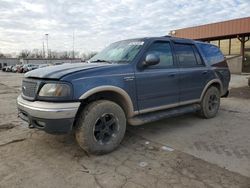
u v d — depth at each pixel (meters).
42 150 3.99
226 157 3.75
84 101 3.75
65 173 3.26
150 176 3.18
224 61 6.44
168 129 5.15
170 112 4.89
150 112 4.57
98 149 3.76
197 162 3.58
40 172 3.28
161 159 3.69
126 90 4.03
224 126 5.36
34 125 3.60
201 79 5.54
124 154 3.88
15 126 5.30
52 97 3.44
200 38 24.28
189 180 3.08
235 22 20.98
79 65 4.07
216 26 22.56
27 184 2.99
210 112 5.94
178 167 3.43
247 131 5.01
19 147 4.11
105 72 3.83
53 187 2.93
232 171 3.30
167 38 4.95
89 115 3.63
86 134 3.63
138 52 4.38
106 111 3.81
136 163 3.56
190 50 5.45
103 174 3.24
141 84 4.25
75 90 3.49
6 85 15.91
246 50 22.08
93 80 3.66
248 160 3.64
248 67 22.11
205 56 5.82
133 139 4.55
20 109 3.86
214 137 4.65
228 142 4.39
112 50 4.93
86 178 3.14
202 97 5.69
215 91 6.04
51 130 3.44
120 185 2.97
